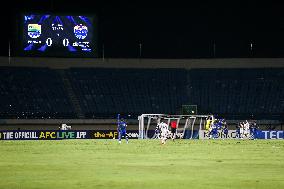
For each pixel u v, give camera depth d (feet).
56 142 428.56
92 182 157.17
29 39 631.15
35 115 597.93
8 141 449.06
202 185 150.82
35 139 487.61
